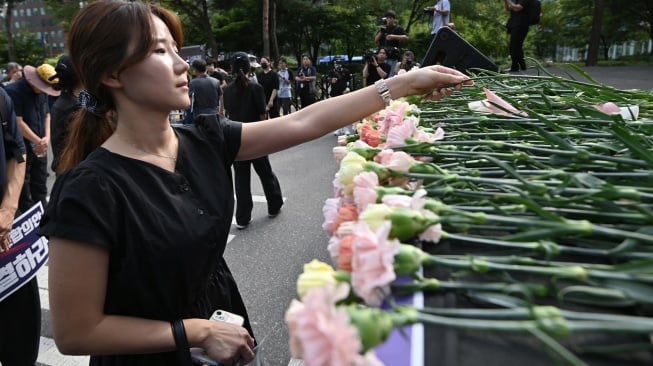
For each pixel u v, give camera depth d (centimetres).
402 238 72
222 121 145
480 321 56
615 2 2370
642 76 634
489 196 86
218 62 1278
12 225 201
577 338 61
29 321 214
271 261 373
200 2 2606
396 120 121
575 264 71
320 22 2773
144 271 114
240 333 125
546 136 99
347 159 96
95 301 111
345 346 48
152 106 120
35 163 454
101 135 137
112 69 114
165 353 124
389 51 735
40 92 441
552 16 2900
